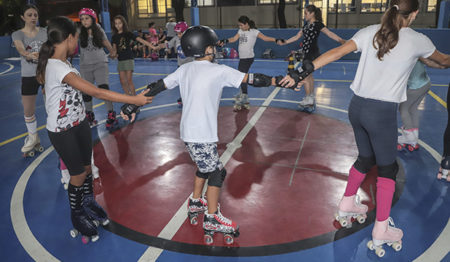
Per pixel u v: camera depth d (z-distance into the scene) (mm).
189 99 2389
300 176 3785
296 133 5133
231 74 2367
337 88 8250
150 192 3502
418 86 4004
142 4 25422
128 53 5852
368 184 3576
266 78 2383
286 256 2557
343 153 4375
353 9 21469
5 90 8898
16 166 4191
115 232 2877
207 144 2449
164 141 4906
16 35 4000
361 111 2324
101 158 4348
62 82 2293
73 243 2760
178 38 5945
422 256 2529
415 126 4289
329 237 2762
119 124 5719
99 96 2324
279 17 20250
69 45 2387
